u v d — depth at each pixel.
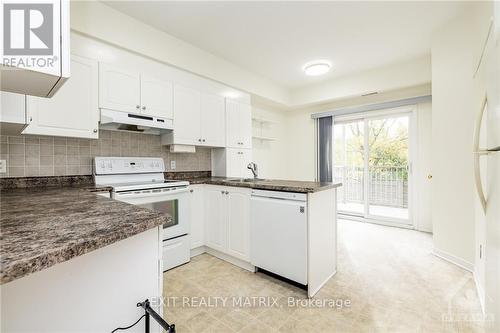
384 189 3.94
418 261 2.42
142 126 2.41
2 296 0.60
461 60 2.27
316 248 1.89
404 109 3.64
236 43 2.78
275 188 1.98
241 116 3.48
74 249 0.57
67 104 1.88
